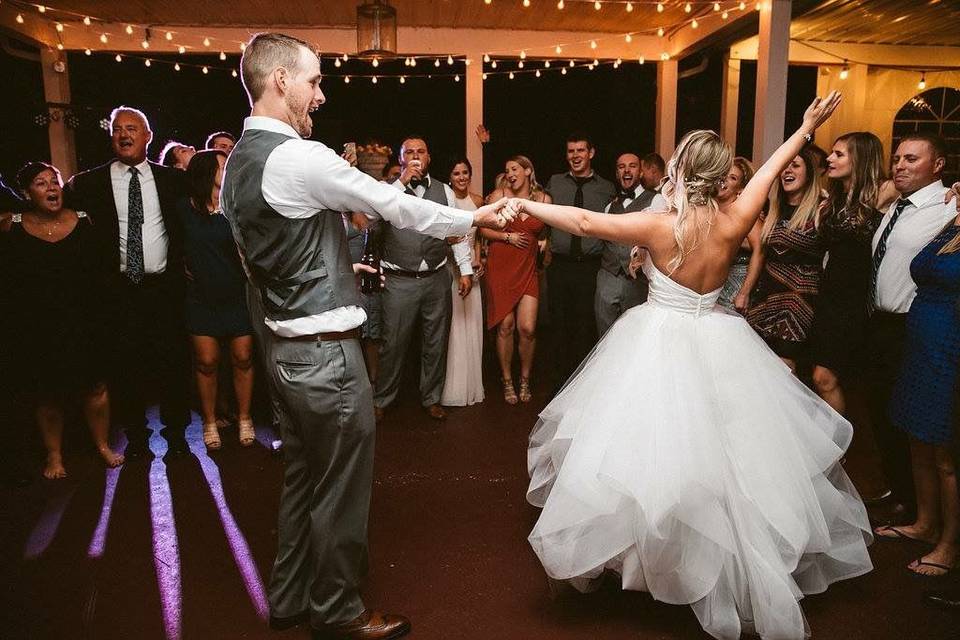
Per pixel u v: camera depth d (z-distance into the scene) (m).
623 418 2.12
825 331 3.04
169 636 2.14
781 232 3.23
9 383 3.30
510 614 2.25
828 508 2.26
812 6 5.40
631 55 7.26
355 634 2.08
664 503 1.98
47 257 3.24
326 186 1.82
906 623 2.18
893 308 2.75
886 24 6.75
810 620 2.20
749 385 2.20
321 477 2.01
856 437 3.84
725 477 2.05
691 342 2.20
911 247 2.67
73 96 7.86
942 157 2.65
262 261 1.90
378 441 3.84
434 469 3.45
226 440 3.89
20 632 2.15
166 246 3.58
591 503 2.05
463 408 4.45
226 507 3.03
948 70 7.80
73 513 2.98
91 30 6.77
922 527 2.69
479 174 7.26
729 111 7.44
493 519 2.91
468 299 4.42
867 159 2.90
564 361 4.52
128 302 3.51
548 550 2.12
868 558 2.30
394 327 4.07
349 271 1.98
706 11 6.21
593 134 9.20
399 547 2.68
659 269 2.26
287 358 1.95
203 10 6.26
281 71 1.89
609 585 2.43
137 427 3.61
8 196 3.55
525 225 4.35
